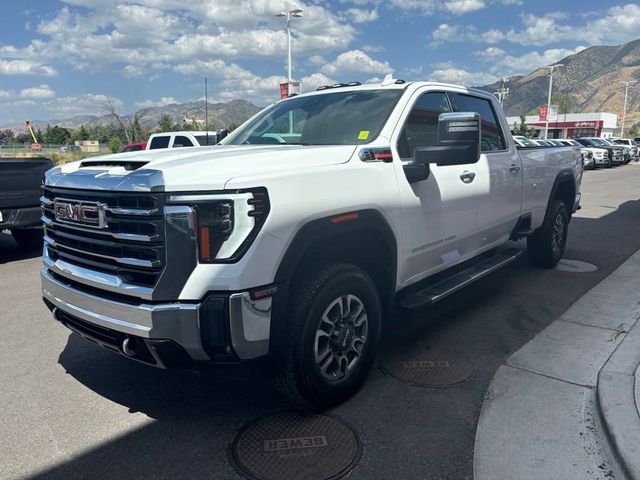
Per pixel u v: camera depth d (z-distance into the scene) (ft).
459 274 15.23
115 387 12.06
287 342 9.78
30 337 15.23
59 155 141.28
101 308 9.51
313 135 13.15
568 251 25.44
